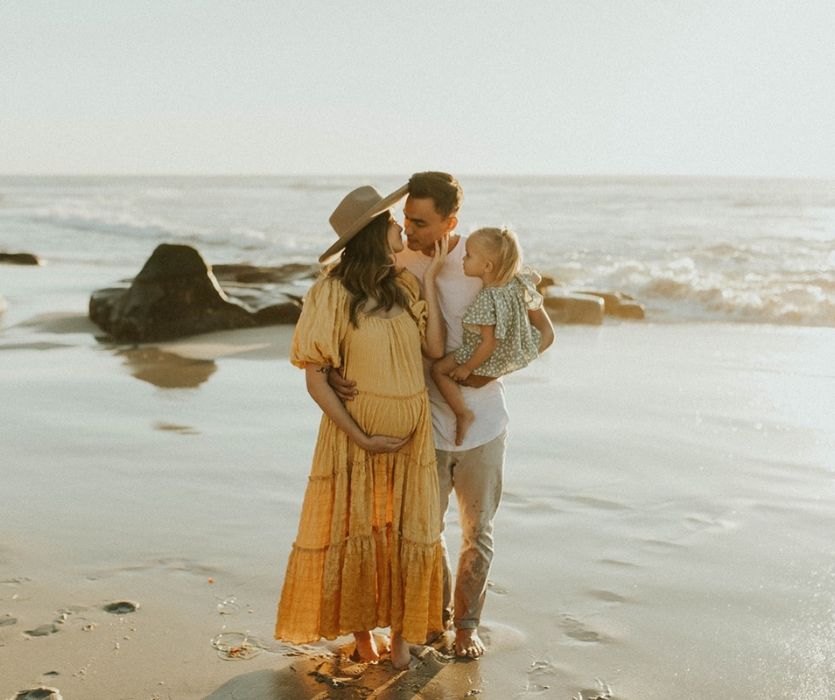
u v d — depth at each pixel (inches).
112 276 675.4
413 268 133.3
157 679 119.6
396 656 125.6
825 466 219.5
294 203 2335.1
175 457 223.6
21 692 114.9
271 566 158.1
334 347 118.7
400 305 123.0
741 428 255.6
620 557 165.0
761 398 294.0
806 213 1705.2
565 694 118.4
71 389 298.7
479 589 130.5
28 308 486.3
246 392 296.8
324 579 122.0
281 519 181.6
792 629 136.7
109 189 4106.8
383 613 124.7
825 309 502.0
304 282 581.6
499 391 135.9
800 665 125.9
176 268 416.2
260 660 126.0
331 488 122.4
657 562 162.7
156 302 408.8
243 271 624.4
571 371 342.6
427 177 125.0
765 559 163.9
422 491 123.3
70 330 423.5
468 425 131.5
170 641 130.3
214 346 388.5
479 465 132.6
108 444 234.5
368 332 120.0
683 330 460.8
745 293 541.6
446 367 130.0
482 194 2785.4
